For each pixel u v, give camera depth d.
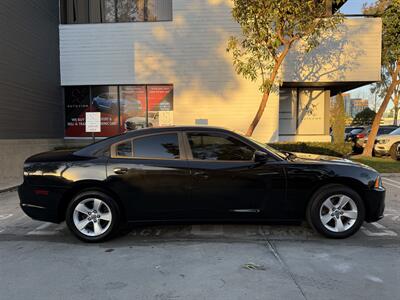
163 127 5.05
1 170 9.76
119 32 13.05
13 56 10.32
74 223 4.77
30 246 4.71
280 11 8.56
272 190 4.77
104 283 3.56
